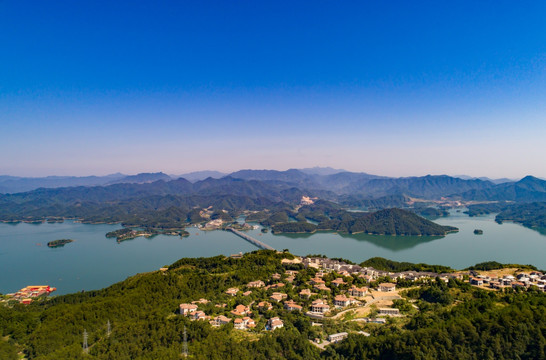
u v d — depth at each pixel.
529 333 141.75
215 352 149.00
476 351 141.62
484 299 186.62
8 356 159.50
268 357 151.38
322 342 165.62
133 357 151.88
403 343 147.50
